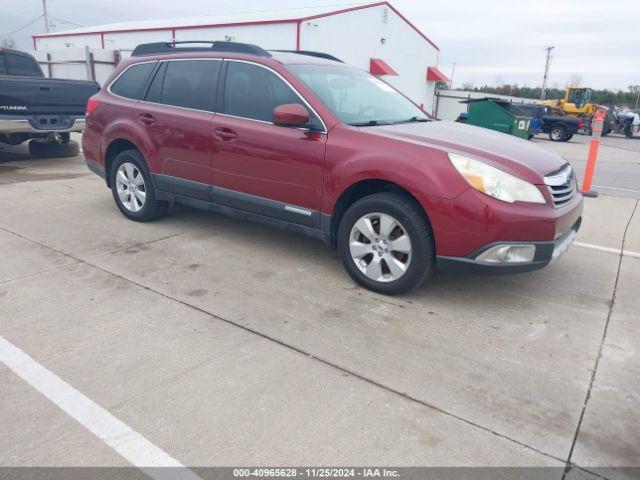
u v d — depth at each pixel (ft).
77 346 10.44
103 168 19.07
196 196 16.40
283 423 8.33
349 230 13.21
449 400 9.03
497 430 8.31
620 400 9.16
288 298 12.85
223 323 11.50
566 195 12.71
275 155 13.98
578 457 7.79
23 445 7.77
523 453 7.83
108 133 18.29
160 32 86.89
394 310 12.35
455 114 110.93
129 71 18.35
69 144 32.12
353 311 12.23
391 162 12.10
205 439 7.95
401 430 8.25
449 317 12.08
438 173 11.65
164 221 19.02
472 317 12.12
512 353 10.61
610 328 11.80
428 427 8.33
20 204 20.83
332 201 13.23
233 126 14.83
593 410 8.87
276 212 14.52
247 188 14.90
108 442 7.87
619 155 57.52
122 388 9.13
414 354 10.46
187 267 14.69
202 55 16.20
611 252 17.29
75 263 14.78
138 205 18.43
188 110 16.12
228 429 8.17
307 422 8.36
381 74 86.89
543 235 11.51
